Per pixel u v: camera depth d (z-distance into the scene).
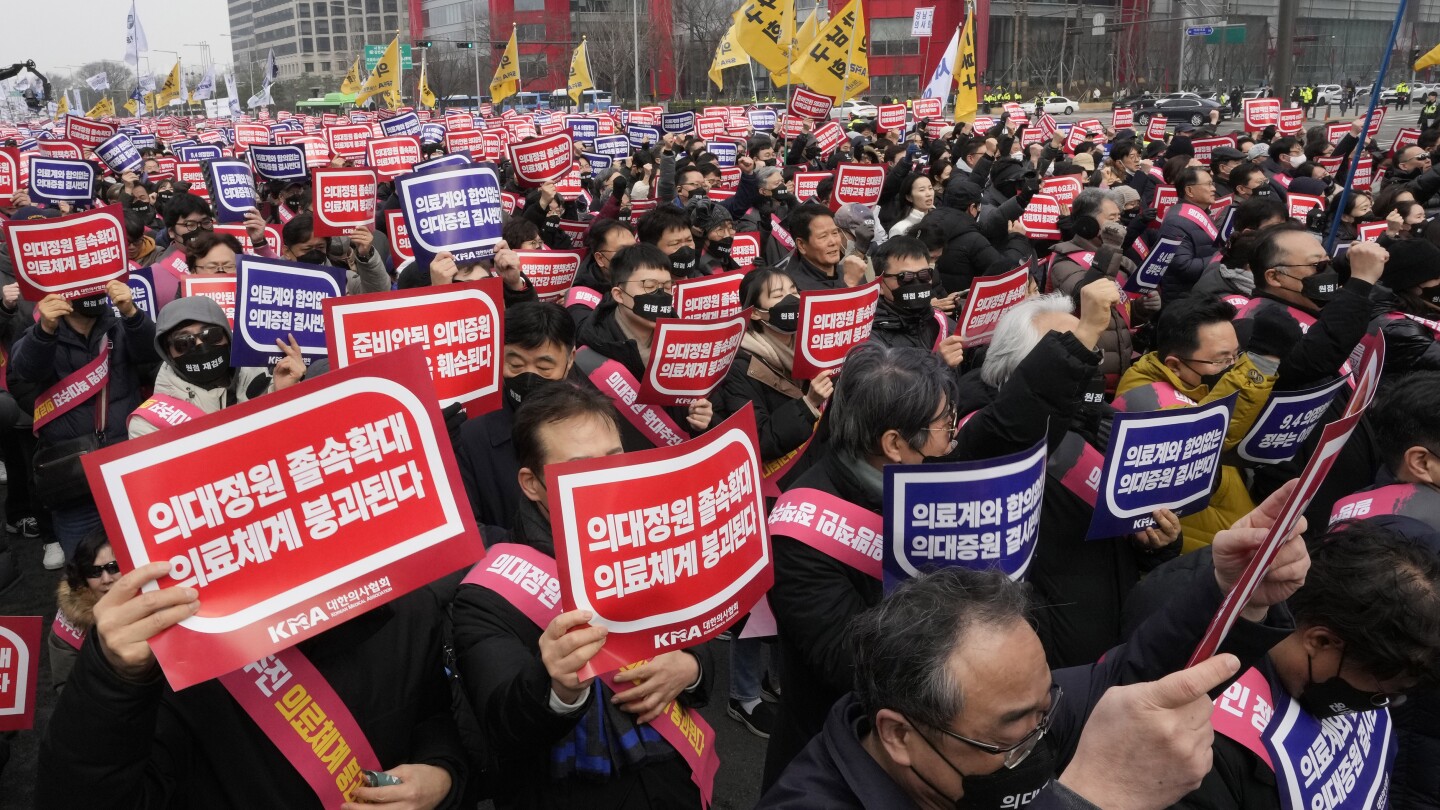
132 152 17.17
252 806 2.06
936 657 1.59
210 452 1.82
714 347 4.18
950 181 9.25
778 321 4.58
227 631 1.81
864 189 10.00
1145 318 6.31
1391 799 2.38
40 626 2.85
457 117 20.52
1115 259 6.51
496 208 5.17
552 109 67.62
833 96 18.42
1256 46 71.19
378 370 1.96
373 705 2.18
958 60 20.98
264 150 12.35
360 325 3.50
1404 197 8.47
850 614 2.60
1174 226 7.32
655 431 4.53
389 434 1.97
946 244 7.66
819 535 2.65
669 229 6.16
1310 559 2.00
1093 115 61.06
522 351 3.78
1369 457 3.76
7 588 5.87
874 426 2.63
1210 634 1.61
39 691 4.97
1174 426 2.79
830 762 1.79
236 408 1.84
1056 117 57.59
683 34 79.44
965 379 3.71
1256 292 4.91
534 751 2.14
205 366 4.15
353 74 52.19
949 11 72.44
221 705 2.06
